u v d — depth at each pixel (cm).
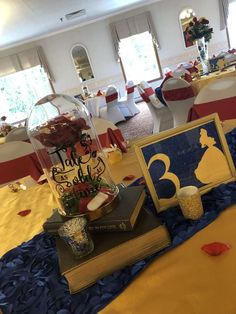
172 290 53
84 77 843
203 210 73
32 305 63
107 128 157
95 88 853
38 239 87
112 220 66
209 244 61
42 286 67
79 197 74
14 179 168
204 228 68
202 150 81
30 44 798
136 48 842
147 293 55
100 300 57
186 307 49
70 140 75
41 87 842
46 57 816
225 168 82
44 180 134
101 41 822
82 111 96
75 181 77
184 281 55
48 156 82
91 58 830
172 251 64
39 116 91
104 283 61
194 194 70
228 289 50
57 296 62
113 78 851
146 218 69
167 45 830
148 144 78
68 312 57
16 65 807
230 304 47
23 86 834
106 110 634
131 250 64
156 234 65
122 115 657
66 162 78
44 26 668
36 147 90
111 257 63
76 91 849
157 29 818
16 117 852
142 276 59
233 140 107
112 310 53
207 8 805
